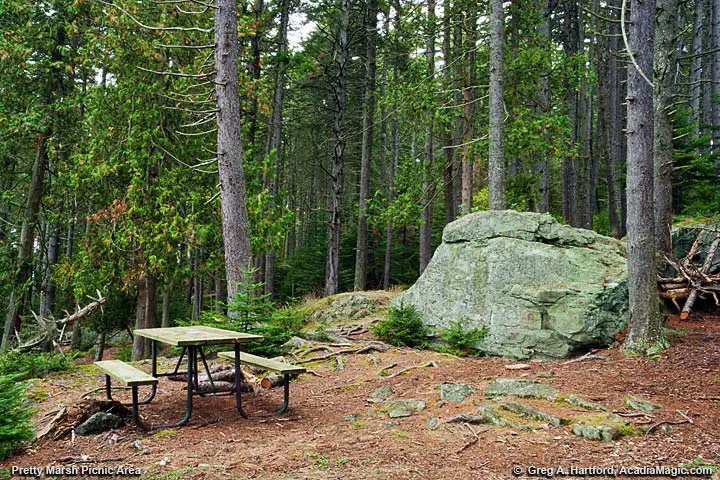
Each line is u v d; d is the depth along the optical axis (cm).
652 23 830
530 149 1489
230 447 492
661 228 1221
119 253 1428
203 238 1405
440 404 608
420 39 1712
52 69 1564
